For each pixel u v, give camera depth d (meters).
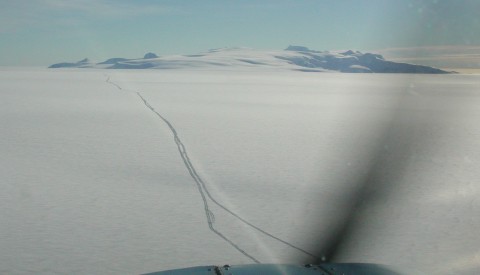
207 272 2.96
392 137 16.19
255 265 3.10
